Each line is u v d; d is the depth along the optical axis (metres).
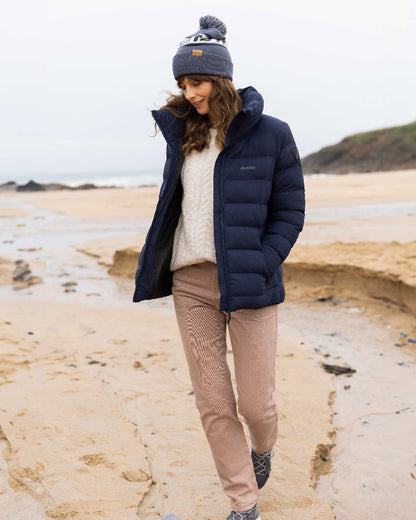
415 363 4.79
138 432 3.57
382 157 119.38
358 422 3.79
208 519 2.70
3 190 57.81
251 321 2.34
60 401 3.94
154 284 2.42
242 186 2.24
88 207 26.47
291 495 2.87
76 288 8.30
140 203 28.23
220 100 2.22
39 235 15.35
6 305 7.10
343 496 2.97
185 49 2.20
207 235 2.30
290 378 4.47
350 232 13.41
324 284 7.29
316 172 124.75
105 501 2.79
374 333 5.64
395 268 6.69
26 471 3.03
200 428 3.63
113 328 5.96
